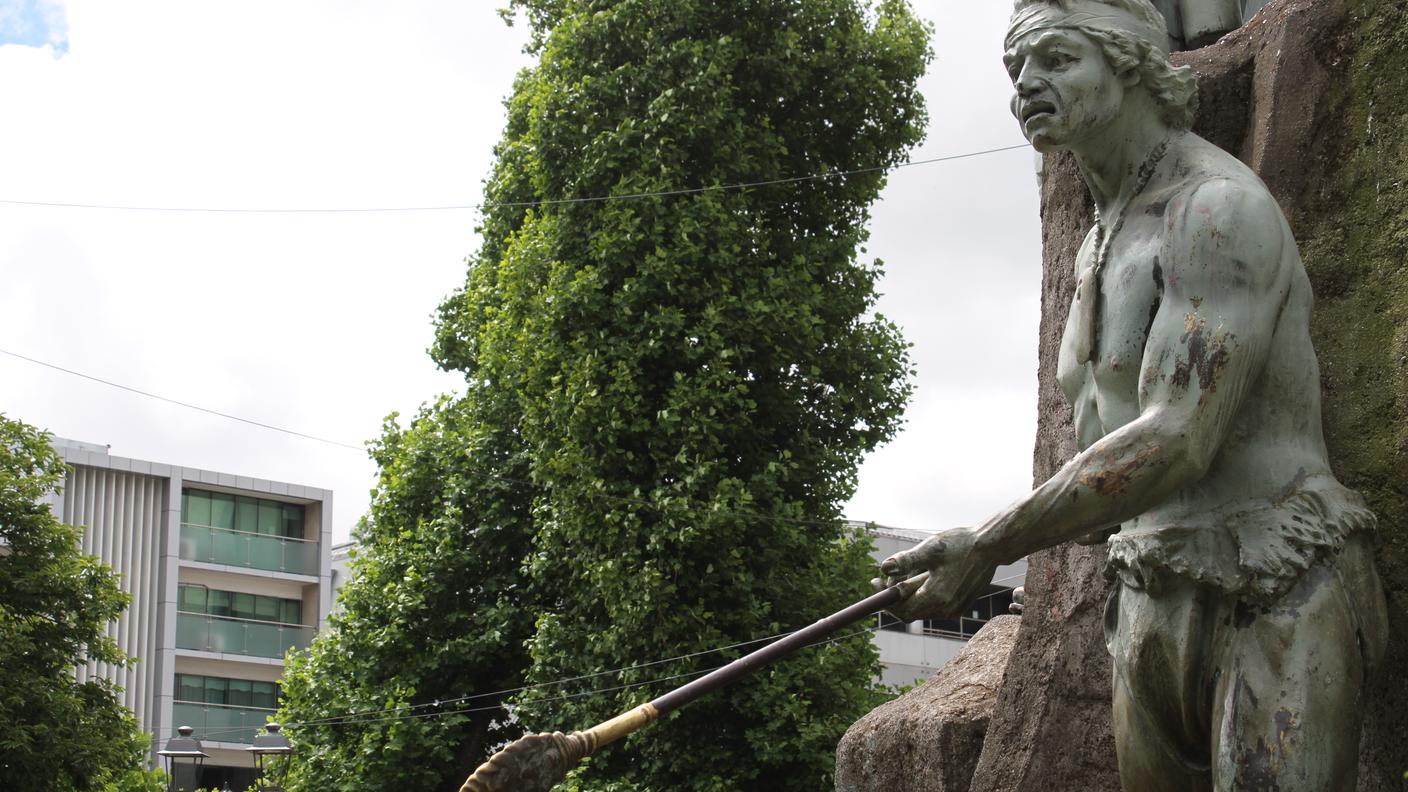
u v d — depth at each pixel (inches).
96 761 837.2
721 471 611.5
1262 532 121.3
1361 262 143.8
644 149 648.4
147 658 1494.8
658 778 585.6
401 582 684.7
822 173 705.6
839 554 642.2
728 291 638.5
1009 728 178.5
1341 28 150.6
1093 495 120.6
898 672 1053.8
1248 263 121.2
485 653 671.8
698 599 594.2
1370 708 134.5
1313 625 118.9
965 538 127.4
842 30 719.1
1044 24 133.5
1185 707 125.2
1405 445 135.6
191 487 1557.6
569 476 618.8
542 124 663.1
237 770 1518.2
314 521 1610.5
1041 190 195.0
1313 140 150.1
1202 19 190.2
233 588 1563.7
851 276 708.7
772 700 576.7
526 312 658.2
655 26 675.4
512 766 128.3
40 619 845.2
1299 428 124.6
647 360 626.2
